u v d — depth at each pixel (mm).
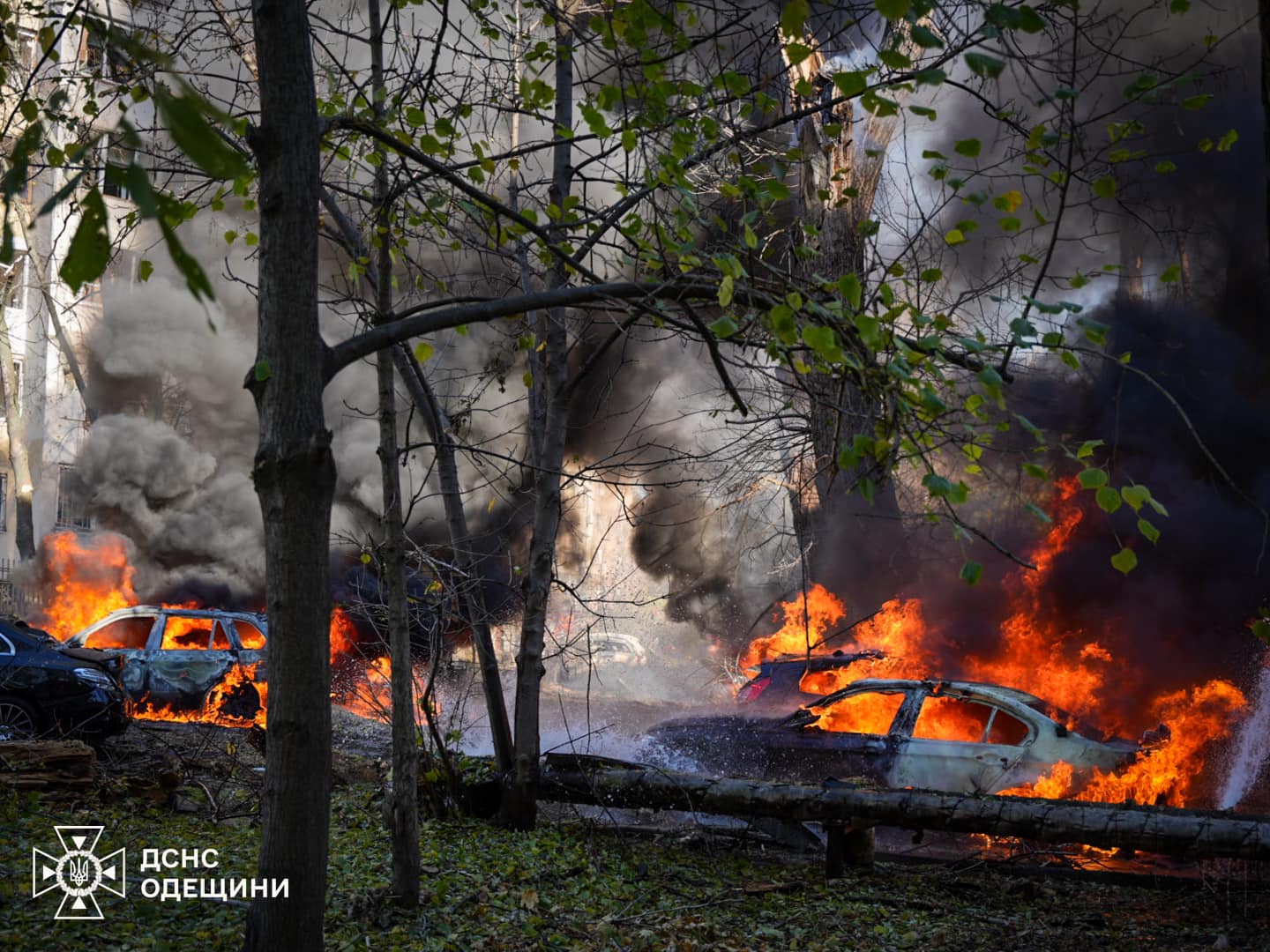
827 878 7277
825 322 3795
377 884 6285
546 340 7977
